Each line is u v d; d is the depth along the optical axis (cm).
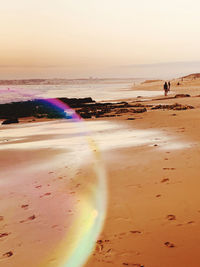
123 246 241
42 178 473
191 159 507
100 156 596
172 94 3697
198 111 1441
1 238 276
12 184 452
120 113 1738
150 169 467
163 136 806
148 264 210
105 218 302
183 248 227
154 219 287
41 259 234
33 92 5656
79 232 277
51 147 744
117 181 422
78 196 377
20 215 330
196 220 275
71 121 1522
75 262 224
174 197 339
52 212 332
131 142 739
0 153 702
